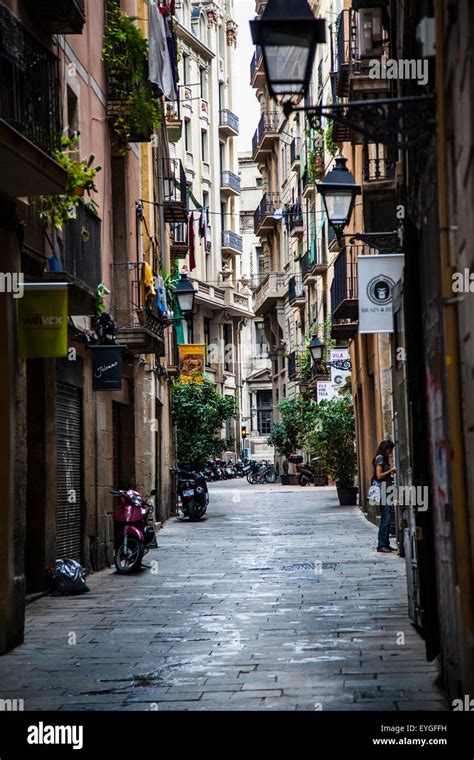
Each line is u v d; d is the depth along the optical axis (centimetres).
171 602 1411
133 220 2414
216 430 3950
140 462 2438
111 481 2044
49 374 1572
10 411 1135
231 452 7819
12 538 1118
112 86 2119
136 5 2580
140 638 1140
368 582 1543
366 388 2800
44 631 1210
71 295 1478
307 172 4953
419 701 807
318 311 4809
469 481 640
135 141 2216
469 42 562
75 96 1794
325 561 1841
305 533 2450
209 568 1811
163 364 3175
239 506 3694
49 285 1188
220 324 7562
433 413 799
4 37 1055
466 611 648
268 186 6756
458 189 630
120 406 2364
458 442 646
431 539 866
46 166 1076
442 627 827
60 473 1680
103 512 1950
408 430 1023
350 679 895
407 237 901
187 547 2222
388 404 2334
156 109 2184
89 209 1730
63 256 1575
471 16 559
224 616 1270
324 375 4412
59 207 1390
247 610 1311
